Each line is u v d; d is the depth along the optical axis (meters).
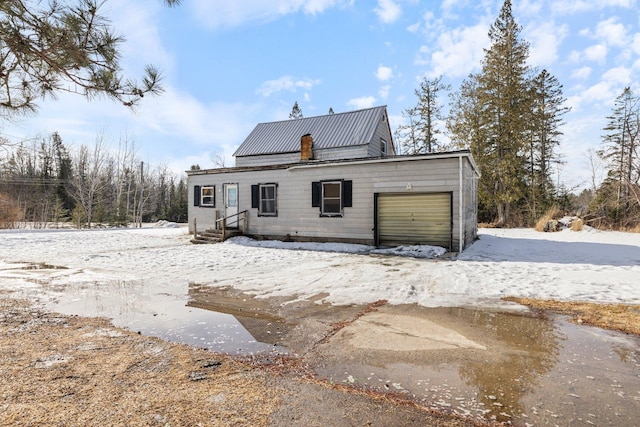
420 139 32.19
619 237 14.96
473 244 12.78
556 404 2.42
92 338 3.67
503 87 23.66
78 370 2.84
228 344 3.61
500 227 23.50
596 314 4.50
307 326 4.20
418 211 11.34
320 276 7.26
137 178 37.47
